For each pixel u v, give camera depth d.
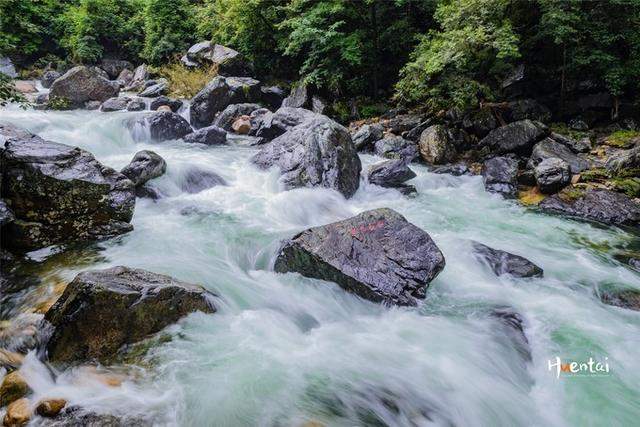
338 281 5.82
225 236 7.41
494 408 4.18
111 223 6.92
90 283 4.21
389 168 10.59
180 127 14.16
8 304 5.01
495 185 10.85
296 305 5.60
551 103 14.01
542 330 5.39
